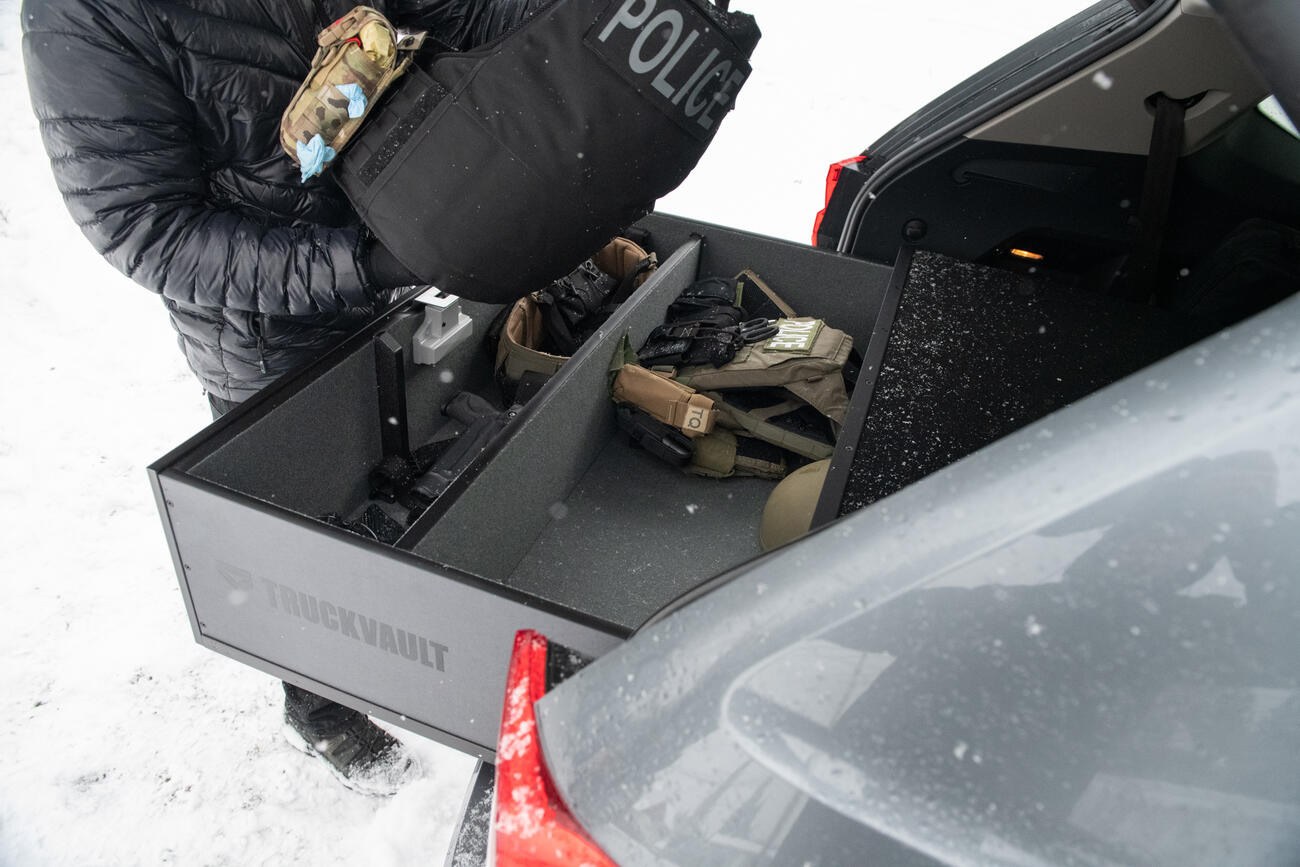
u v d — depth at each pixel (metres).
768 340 1.95
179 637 2.00
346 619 1.21
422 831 1.69
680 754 0.60
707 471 1.97
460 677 1.19
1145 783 0.52
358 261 1.32
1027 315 1.67
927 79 5.29
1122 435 0.52
